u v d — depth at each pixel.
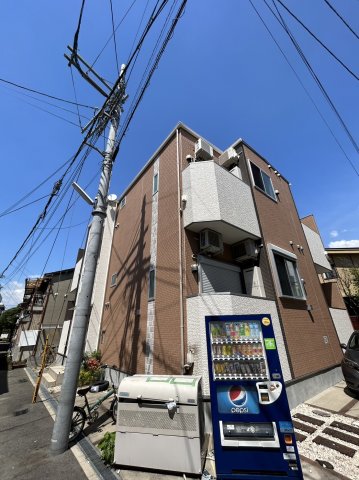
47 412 5.62
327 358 7.36
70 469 3.20
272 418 2.98
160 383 3.59
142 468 3.19
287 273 7.52
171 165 7.70
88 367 8.14
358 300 13.84
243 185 7.39
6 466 3.28
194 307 5.06
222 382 3.30
